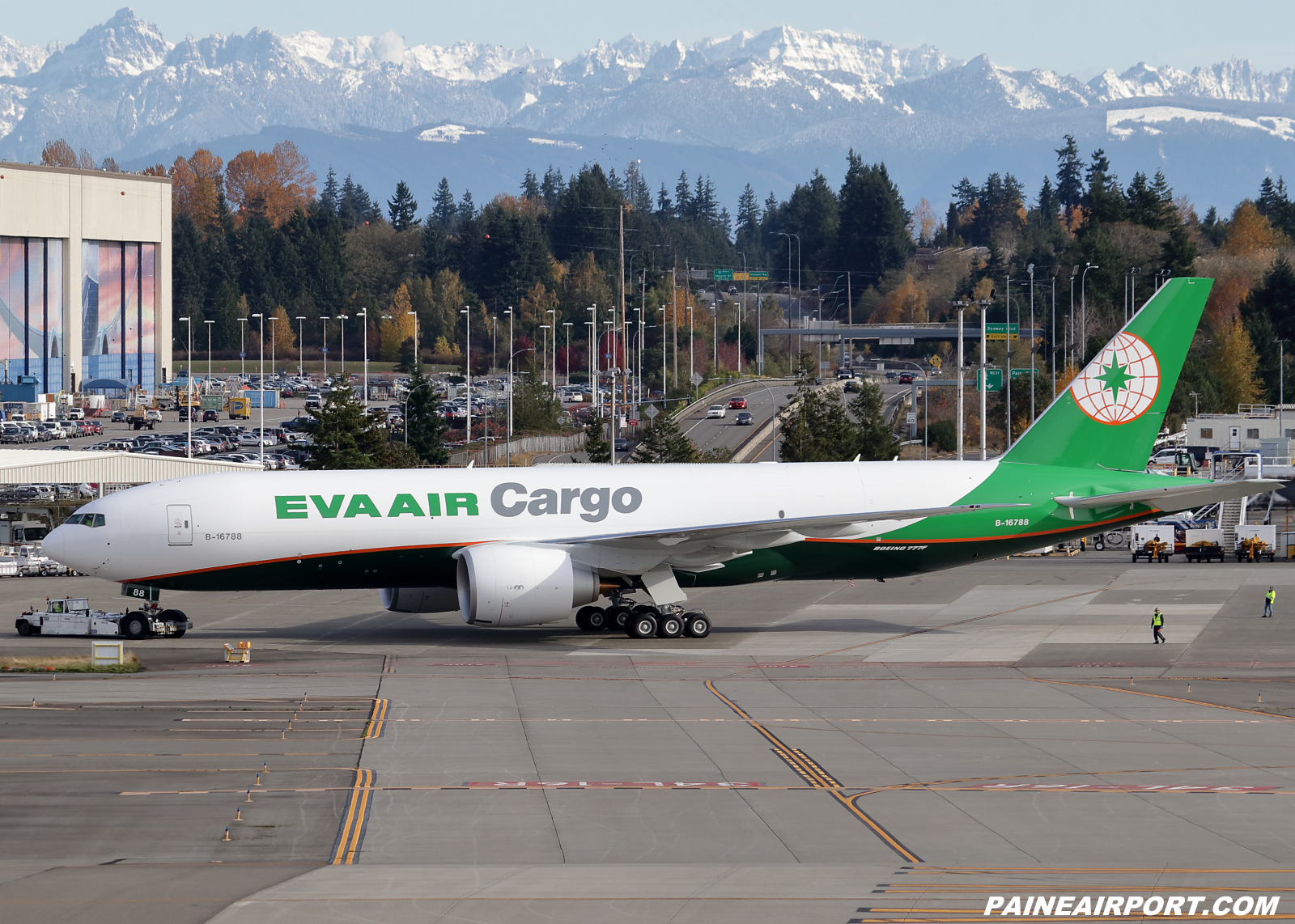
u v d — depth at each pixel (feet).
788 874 301.63
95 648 595.88
